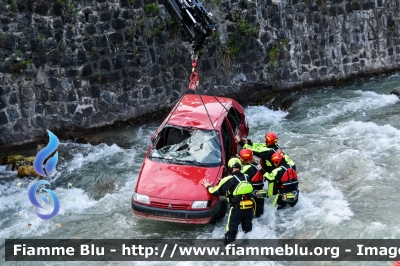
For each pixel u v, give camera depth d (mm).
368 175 9930
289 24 14727
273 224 8633
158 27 13289
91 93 12953
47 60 12398
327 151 11086
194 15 9719
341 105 13719
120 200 9758
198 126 9469
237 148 10141
